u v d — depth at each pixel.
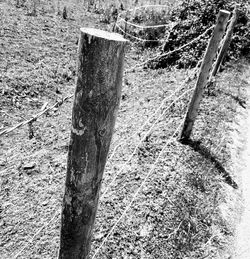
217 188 3.50
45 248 2.65
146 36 10.04
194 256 2.69
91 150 1.25
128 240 2.68
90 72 1.09
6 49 7.12
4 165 3.69
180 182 3.37
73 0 14.38
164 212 2.97
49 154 3.95
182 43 8.41
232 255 2.79
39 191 3.30
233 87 6.27
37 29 9.12
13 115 4.85
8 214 3.00
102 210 2.94
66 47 8.17
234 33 8.01
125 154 3.82
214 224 3.06
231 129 4.80
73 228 1.42
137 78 7.41
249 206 3.41
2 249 2.64
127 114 5.21
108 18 11.90
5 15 9.66
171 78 6.94
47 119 4.88
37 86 5.83
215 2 8.27
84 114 1.18
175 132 4.14
